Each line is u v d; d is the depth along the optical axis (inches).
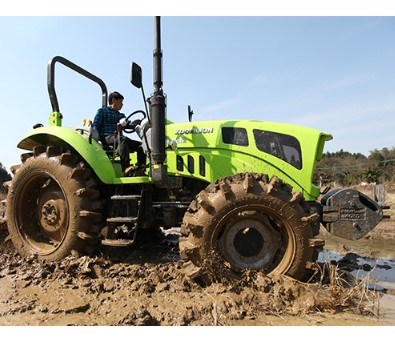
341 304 105.8
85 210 144.2
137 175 159.8
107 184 156.2
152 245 196.5
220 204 120.0
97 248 149.7
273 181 122.8
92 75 199.5
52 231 159.0
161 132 139.3
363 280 114.4
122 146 162.7
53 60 170.9
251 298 106.6
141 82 137.2
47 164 153.4
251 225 125.2
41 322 92.4
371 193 599.2
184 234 127.0
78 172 147.0
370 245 214.5
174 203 155.6
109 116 179.8
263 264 124.4
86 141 154.2
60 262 140.0
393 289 125.3
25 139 173.0
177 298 107.6
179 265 139.2
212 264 118.0
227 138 148.8
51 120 172.4
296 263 120.6
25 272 134.2
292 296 107.8
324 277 127.3
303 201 127.4
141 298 108.0
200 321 94.6
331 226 136.4
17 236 161.0
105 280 123.1
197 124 154.7
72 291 115.2
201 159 150.0
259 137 144.9
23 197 164.2
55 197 158.6
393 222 303.0
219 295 109.4
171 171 154.7
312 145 140.3
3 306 102.7
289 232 122.0
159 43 139.6
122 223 148.3
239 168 144.6
